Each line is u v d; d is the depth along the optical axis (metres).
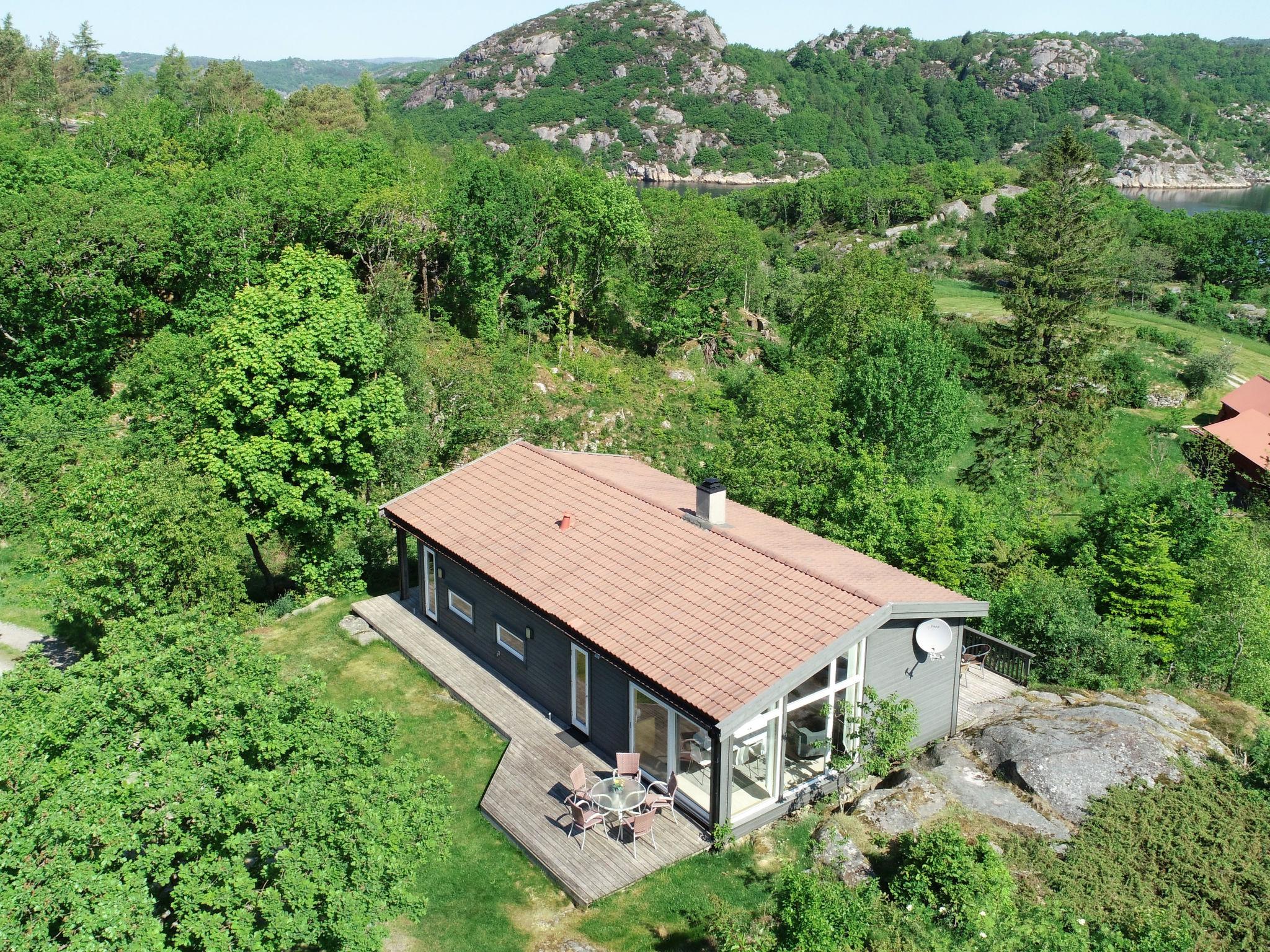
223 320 25.38
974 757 17.83
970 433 48.59
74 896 9.04
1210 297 106.00
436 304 55.75
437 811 12.32
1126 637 22.69
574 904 14.75
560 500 22.62
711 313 71.38
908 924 13.42
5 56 91.31
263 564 27.97
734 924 13.70
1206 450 52.91
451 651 22.56
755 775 16.55
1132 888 14.43
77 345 40.66
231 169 49.28
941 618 17.91
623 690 17.56
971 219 149.88
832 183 165.75
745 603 17.41
